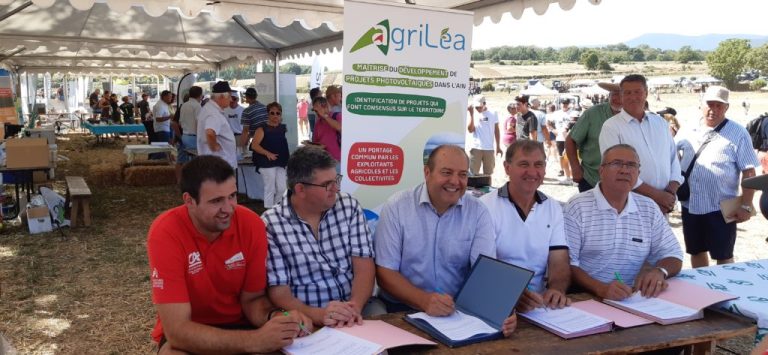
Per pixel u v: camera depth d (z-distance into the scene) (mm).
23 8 8039
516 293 2180
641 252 2988
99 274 5305
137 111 26469
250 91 8961
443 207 2762
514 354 1950
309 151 2551
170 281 2156
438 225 2773
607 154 2920
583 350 1992
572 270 2916
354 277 2684
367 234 2758
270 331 1945
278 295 2477
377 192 3762
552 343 2053
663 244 3004
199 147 7367
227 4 6223
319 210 2568
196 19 10117
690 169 4406
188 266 2240
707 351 2248
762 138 6301
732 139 4234
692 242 4512
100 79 43594
